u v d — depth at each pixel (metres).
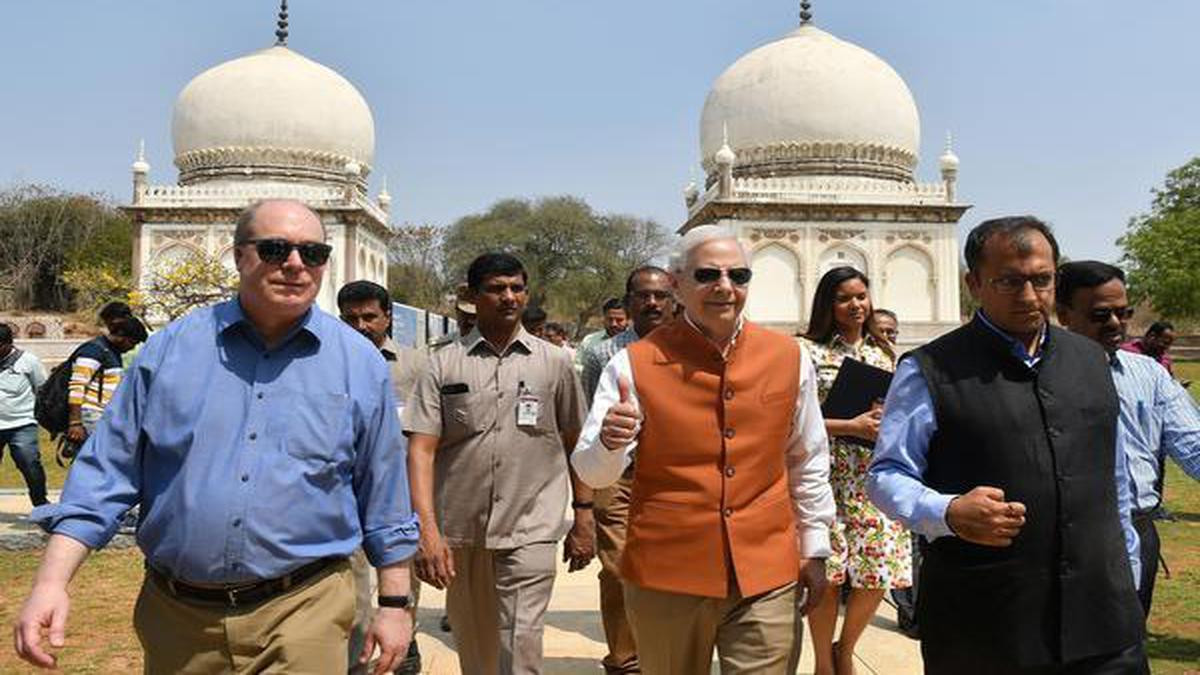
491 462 4.90
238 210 33.34
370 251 36.53
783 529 3.86
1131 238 46.16
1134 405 4.67
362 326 6.41
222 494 3.12
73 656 6.28
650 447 3.84
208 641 3.18
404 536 3.47
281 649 3.16
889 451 3.47
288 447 3.20
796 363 4.00
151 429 3.19
